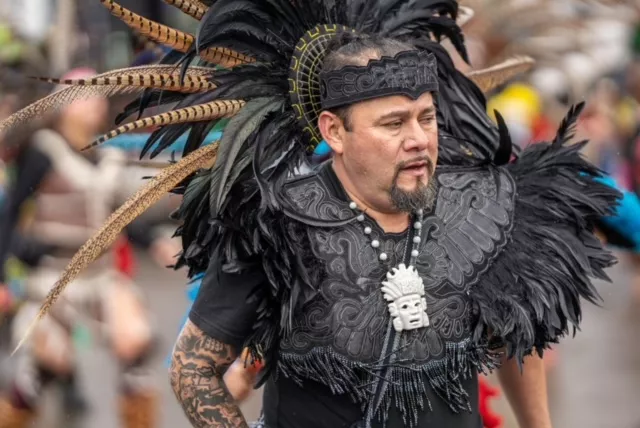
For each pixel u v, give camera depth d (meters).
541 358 10.16
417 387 8.88
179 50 9.22
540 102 31.62
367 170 8.84
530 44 29.66
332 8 9.57
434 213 9.23
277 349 9.02
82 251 8.77
